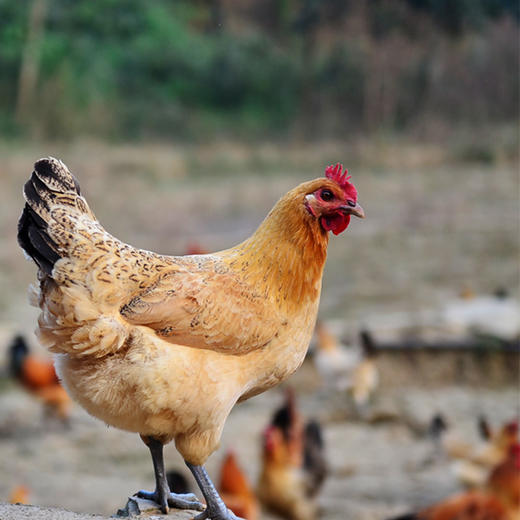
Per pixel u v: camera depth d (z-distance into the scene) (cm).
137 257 434
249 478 927
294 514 863
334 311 1614
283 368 459
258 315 442
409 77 4300
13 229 2375
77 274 415
